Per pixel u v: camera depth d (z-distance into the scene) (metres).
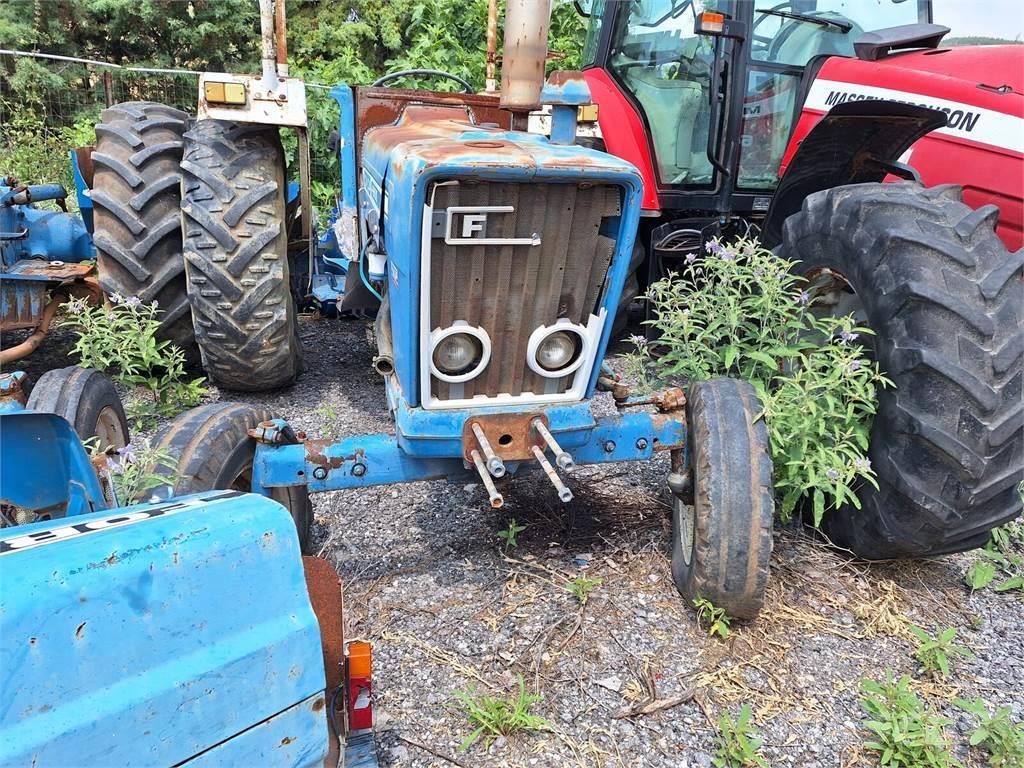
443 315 2.09
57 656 0.99
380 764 1.86
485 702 1.99
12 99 10.98
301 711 1.25
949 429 2.18
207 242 3.44
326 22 12.23
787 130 4.28
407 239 1.97
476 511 2.98
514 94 2.30
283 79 3.48
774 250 2.99
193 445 2.16
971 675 2.22
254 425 2.36
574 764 1.88
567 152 2.04
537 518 2.94
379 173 2.65
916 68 3.56
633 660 2.21
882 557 2.57
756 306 2.74
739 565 2.12
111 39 12.78
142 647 1.06
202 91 3.36
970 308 2.16
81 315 4.01
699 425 2.23
